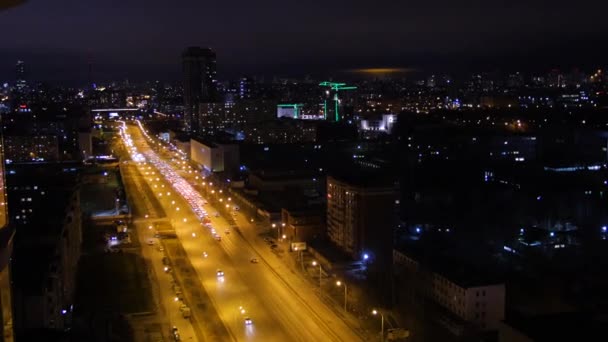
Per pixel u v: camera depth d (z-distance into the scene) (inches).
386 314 5319.9
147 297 5772.6
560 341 3284.9
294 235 7598.4
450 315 5290.4
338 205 7150.6
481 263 6712.6
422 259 6058.1
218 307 5516.7
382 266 6540.4
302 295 5802.2
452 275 5467.5
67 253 5615.2
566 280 6181.1
